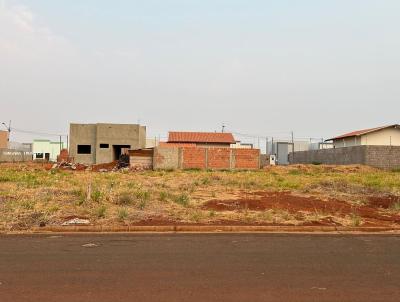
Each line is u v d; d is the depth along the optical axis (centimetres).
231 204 1504
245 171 4147
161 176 3131
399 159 4378
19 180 2484
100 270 688
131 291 575
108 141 5959
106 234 1048
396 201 1639
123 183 2314
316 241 971
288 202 1569
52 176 2917
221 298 547
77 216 1225
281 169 4312
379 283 622
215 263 741
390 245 928
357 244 938
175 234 1055
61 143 7919
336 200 1662
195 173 3591
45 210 1288
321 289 590
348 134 5800
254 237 1018
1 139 7925
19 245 902
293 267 716
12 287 591
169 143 6506
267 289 588
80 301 532
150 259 770
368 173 3700
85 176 2995
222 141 6588
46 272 674
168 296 554
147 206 1414
